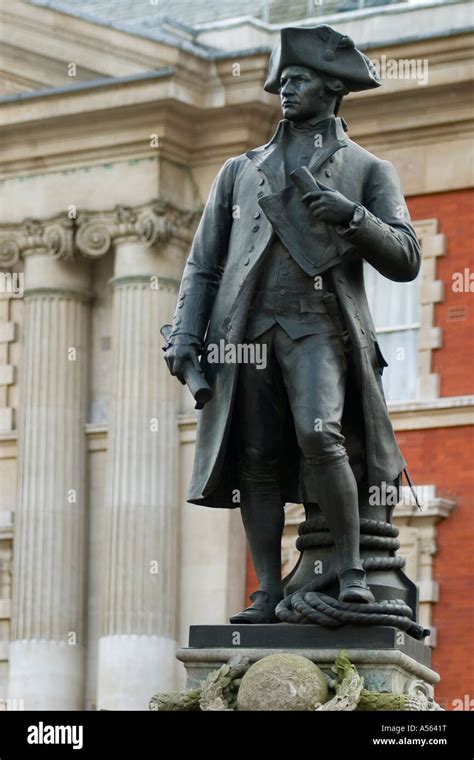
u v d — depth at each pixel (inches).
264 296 479.2
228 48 1571.1
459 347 1489.9
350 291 478.0
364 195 491.5
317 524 480.4
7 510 1624.0
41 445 1612.9
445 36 1486.2
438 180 1508.4
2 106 1608.0
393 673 456.4
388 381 1504.7
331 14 1608.0
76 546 1603.1
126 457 1565.0
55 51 1619.1
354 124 1525.6
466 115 1498.5
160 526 1555.1
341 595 462.6
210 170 1583.4
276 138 494.9
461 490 1466.5
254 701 452.8
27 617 1589.6
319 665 460.4
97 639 1590.8
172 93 1546.5
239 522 1553.9
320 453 466.6
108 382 1621.6
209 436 483.2
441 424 1477.6
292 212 478.6
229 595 1539.1
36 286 1625.2
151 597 1540.4
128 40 1587.1
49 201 1615.4
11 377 1646.2
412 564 1459.2
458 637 1440.7
